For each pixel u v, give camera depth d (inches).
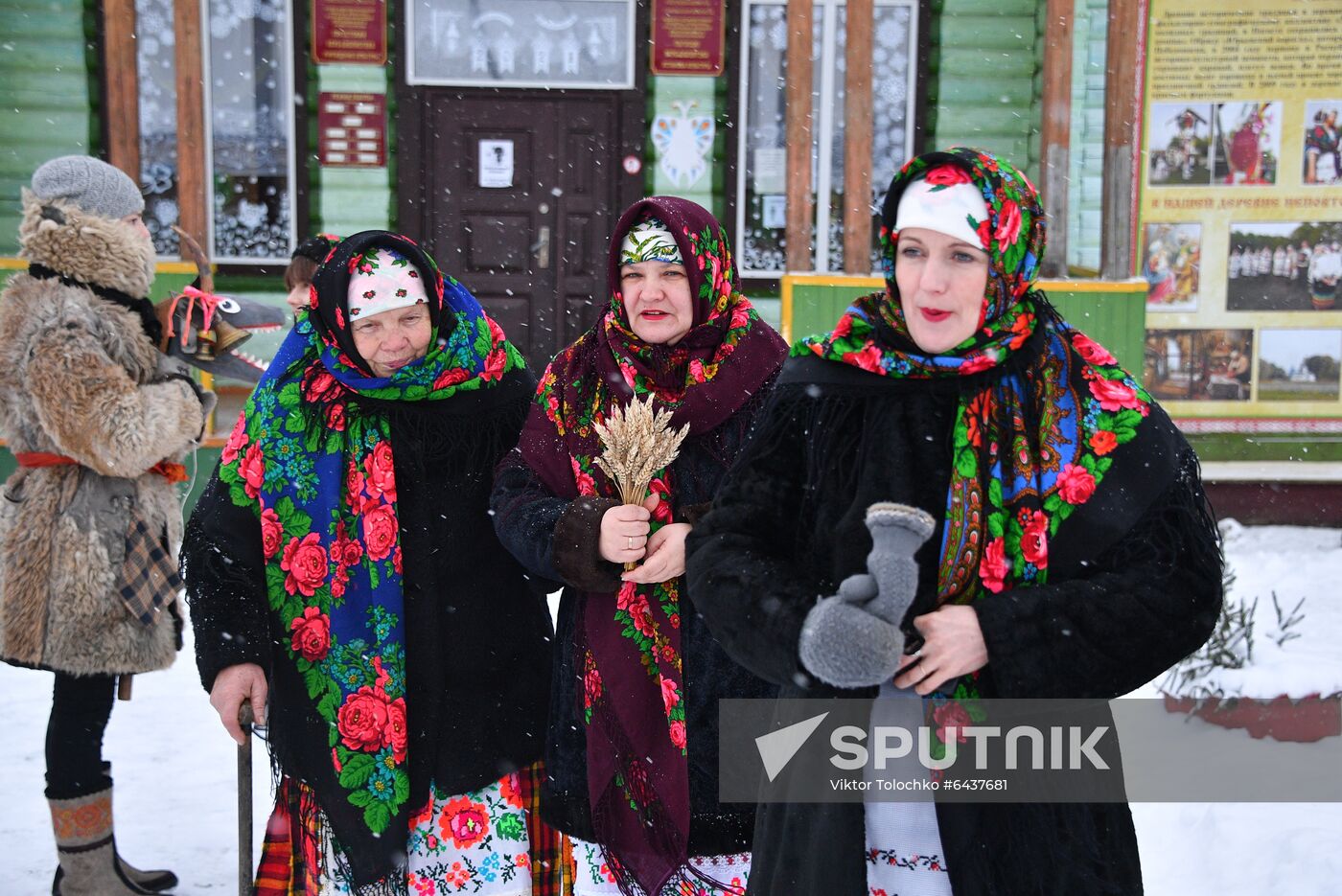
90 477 116.1
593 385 95.8
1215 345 306.8
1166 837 126.6
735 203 311.3
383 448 93.5
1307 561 255.6
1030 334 68.8
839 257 314.7
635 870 89.5
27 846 134.2
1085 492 65.6
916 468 67.5
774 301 312.7
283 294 300.8
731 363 92.6
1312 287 304.0
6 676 192.5
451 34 302.8
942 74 310.7
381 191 304.5
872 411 69.2
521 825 96.3
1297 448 306.8
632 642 90.4
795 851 69.4
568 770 93.3
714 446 91.9
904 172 68.2
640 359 94.3
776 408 73.5
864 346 70.8
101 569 114.0
